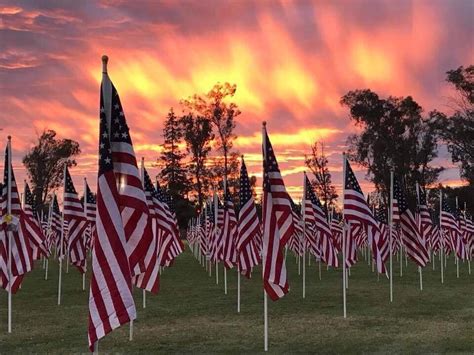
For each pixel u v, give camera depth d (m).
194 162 72.44
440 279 26.09
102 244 8.40
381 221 31.14
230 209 21.02
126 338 12.88
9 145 13.95
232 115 68.62
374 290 21.70
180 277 27.48
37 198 65.06
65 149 68.12
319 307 17.34
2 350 11.81
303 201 22.30
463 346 11.74
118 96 9.21
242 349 11.66
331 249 22.56
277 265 11.44
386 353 11.16
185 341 12.52
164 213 21.53
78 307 17.89
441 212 28.08
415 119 62.78
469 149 59.94
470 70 57.19
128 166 9.26
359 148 63.78
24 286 24.02
